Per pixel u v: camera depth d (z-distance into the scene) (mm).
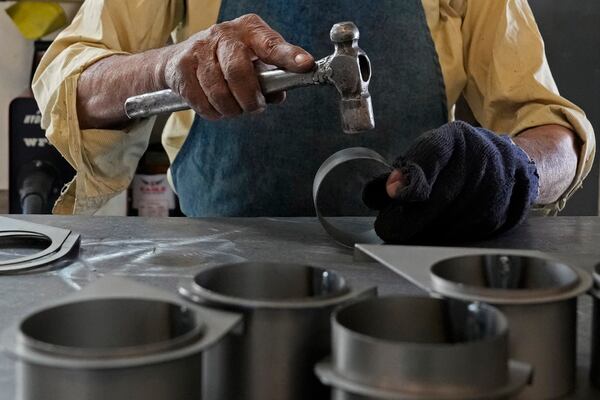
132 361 423
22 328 454
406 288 769
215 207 1396
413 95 1395
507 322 469
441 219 954
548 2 1842
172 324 492
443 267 584
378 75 1383
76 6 2125
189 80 1045
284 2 1362
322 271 563
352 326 483
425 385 423
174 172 1457
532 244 993
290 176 1361
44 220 1096
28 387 434
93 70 1310
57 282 799
